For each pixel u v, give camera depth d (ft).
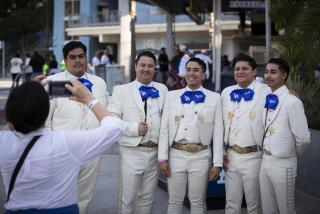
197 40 129.29
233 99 15.03
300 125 14.07
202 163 14.67
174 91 15.16
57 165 8.49
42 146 8.49
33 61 64.39
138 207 15.26
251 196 15.07
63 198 8.55
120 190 15.07
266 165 14.49
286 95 14.40
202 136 14.66
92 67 68.13
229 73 58.80
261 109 14.79
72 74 14.51
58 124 14.11
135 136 14.56
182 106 14.73
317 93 25.64
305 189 21.42
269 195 14.80
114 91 15.26
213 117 14.84
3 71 135.13
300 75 25.81
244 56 15.10
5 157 8.50
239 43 116.37
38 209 8.41
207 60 54.54
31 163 8.38
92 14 135.85
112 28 131.13
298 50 20.59
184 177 14.87
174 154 14.83
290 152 14.35
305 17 19.26
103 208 19.47
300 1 28.53
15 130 8.61
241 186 15.16
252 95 14.87
